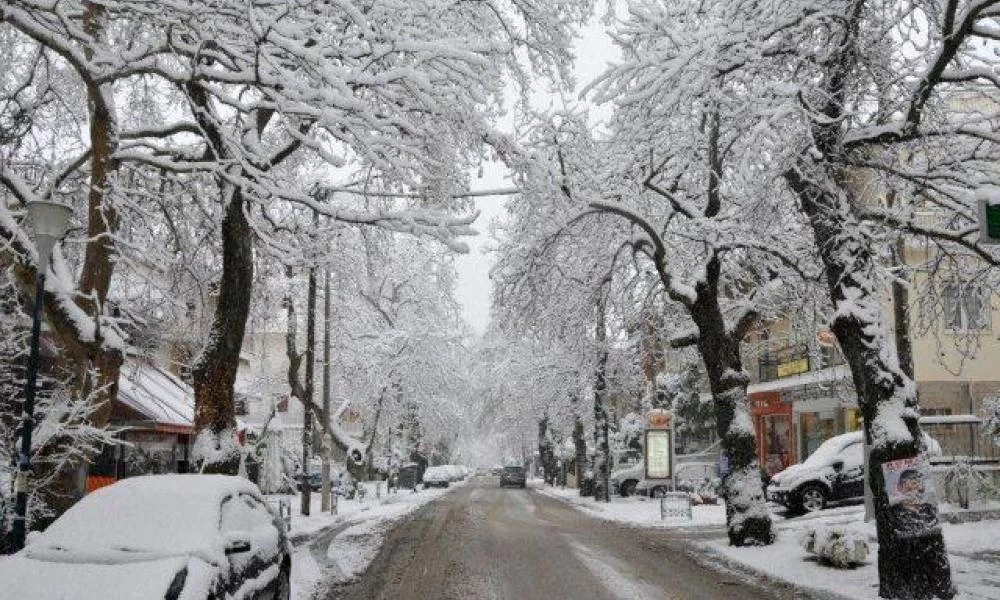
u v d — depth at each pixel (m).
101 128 13.06
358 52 11.04
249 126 14.16
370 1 10.67
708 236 16.42
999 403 22.08
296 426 52.75
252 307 19.75
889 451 11.27
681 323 24.44
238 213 14.13
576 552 16.73
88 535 7.89
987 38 10.36
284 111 11.12
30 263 12.18
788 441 37.47
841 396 26.41
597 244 20.75
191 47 10.91
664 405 43.62
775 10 10.67
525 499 40.03
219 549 7.78
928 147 12.39
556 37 13.89
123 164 14.97
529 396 45.16
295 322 31.44
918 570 10.88
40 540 7.91
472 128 11.98
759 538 16.81
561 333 23.42
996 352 27.44
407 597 11.48
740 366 17.78
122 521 8.07
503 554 16.42
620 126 13.87
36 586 6.89
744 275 20.66
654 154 16.05
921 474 11.13
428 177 11.99
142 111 17.14
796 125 11.22
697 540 19.05
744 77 11.99
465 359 52.53
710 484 34.91
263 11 10.82
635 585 12.51
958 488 19.73
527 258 19.00
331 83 10.59
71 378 13.64
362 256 25.39
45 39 10.45
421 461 61.78
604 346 32.06
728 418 17.42
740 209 15.12
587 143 15.80
